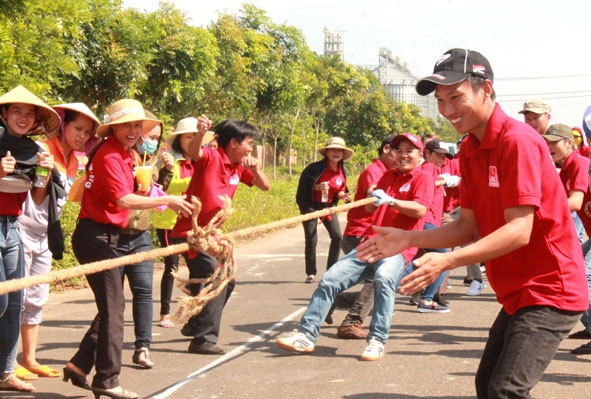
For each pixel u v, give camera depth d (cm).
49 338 754
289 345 663
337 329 804
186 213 553
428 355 686
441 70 384
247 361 664
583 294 374
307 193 1062
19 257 539
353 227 867
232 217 1794
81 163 645
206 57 2433
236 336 768
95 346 549
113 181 530
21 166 511
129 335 771
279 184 2933
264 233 1864
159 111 2512
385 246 396
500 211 375
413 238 399
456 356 682
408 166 695
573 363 654
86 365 548
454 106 382
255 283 1130
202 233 412
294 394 563
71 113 570
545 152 372
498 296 388
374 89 6366
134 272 617
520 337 364
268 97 3422
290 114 4019
